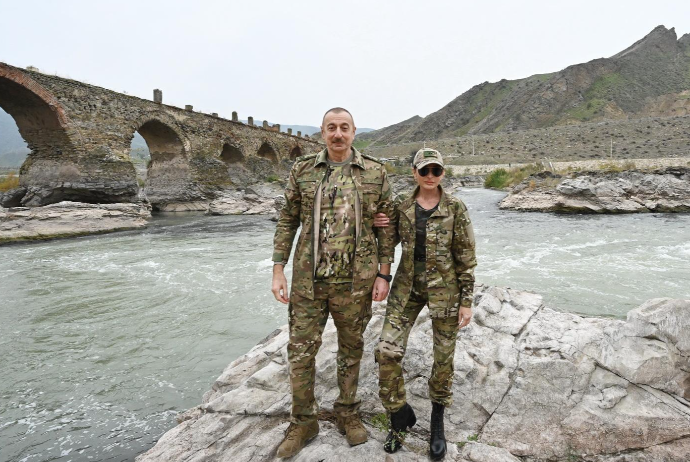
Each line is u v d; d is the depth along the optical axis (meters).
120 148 26.39
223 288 9.39
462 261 2.42
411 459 2.34
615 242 13.65
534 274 9.75
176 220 26.03
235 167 40.88
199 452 2.65
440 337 2.45
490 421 2.64
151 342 6.32
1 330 6.87
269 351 3.83
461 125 165.50
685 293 8.03
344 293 2.38
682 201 21.42
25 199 23.11
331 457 2.35
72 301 8.48
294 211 2.57
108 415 4.36
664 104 123.88
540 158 62.97
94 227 19.81
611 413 2.54
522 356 3.02
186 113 32.91
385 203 2.49
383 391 2.43
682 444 2.39
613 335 2.88
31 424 4.20
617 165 46.56
